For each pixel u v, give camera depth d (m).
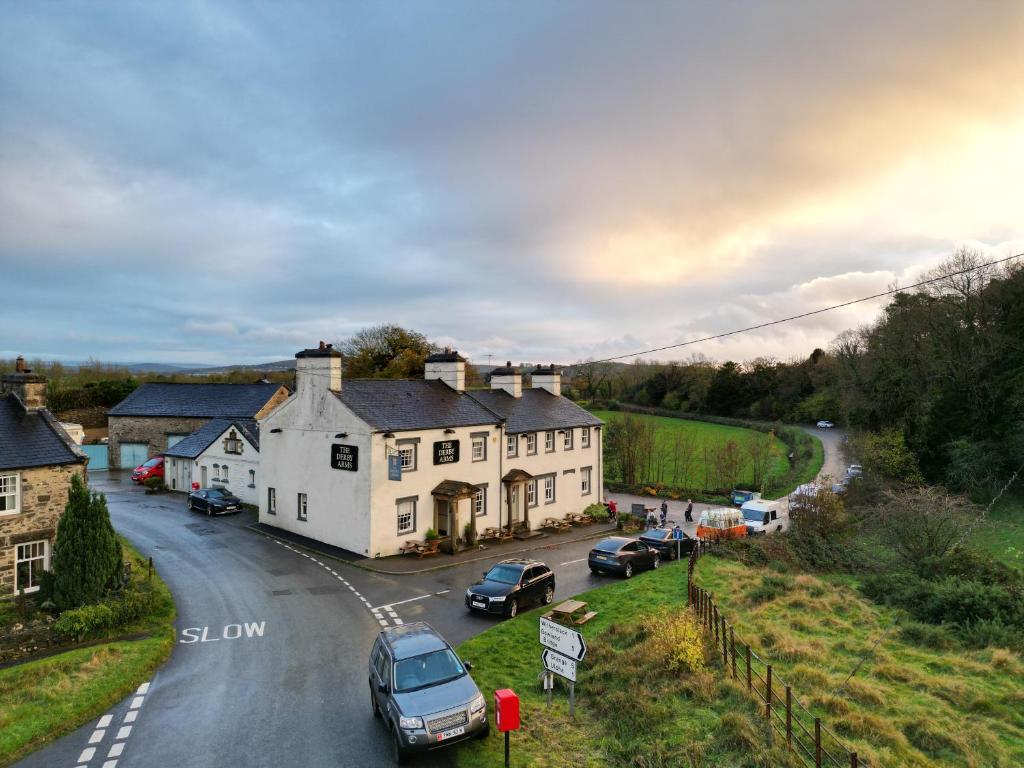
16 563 21.86
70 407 68.94
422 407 32.44
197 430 46.53
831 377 78.38
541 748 11.79
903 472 40.66
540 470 38.16
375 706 13.58
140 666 15.82
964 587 18.48
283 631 19.16
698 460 61.06
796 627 17.42
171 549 28.78
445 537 30.67
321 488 30.59
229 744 12.47
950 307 44.12
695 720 11.84
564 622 18.98
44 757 11.99
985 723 11.72
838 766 9.89
